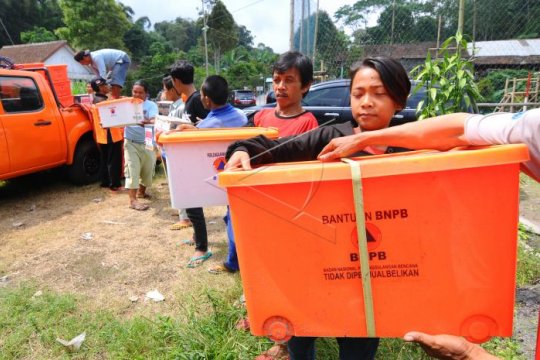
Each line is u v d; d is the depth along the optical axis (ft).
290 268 3.29
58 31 133.80
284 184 3.12
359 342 4.62
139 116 14.16
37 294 9.18
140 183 16.47
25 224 14.03
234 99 66.69
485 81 23.12
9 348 7.23
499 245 2.99
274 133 6.70
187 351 6.68
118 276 10.08
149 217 14.49
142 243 12.11
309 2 27.55
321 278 3.26
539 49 55.83
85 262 10.88
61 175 19.43
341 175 3.02
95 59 18.95
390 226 3.06
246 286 3.40
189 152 6.88
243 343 6.86
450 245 3.03
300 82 7.25
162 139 6.79
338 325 3.34
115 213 14.99
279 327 3.43
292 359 5.19
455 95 12.03
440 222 3.01
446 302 3.14
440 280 3.11
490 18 34.24
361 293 3.24
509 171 2.87
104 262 10.87
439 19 30.37
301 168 3.07
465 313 3.14
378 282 3.19
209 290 8.89
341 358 4.78
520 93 36.32
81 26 131.54
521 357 6.55
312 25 27.96
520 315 7.73
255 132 6.79
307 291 3.31
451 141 3.41
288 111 7.49
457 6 32.50
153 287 9.51
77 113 18.13
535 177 3.13
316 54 28.07
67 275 10.17
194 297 8.81
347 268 3.21
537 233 11.62
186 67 11.43
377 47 28.25
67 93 23.45
